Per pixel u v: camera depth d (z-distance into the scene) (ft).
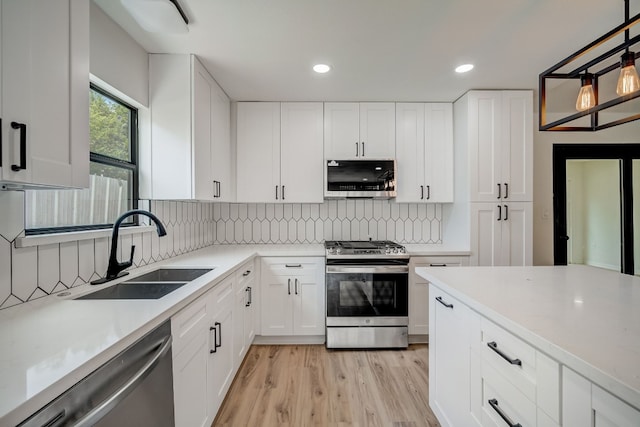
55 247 4.32
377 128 9.59
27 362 2.35
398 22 5.51
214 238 10.56
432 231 10.76
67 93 3.39
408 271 8.63
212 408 5.25
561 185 10.11
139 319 3.26
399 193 9.61
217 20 5.38
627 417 2.05
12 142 2.74
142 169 6.58
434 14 5.29
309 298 8.88
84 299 4.23
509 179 8.78
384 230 10.71
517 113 8.77
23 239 3.77
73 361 2.37
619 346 2.48
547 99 9.70
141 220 6.63
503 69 7.46
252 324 8.52
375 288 8.62
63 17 3.33
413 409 6.07
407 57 6.81
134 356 3.04
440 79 8.00
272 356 8.27
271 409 6.05
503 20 5.49
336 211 10.67
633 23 3.25
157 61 6.55
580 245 10.18
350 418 5.80
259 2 4.92
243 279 7.52
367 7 5.08
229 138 9.24
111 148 5.85
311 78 7.85
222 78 7.80
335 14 5.26
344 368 7.64
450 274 5.25
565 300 3.74
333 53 6.60
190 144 6.56
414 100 9.52
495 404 3.57
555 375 2.67
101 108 5.57
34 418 1.98
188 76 6.57
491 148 8.77
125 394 2.72
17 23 2.79
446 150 9.66
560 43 6.28
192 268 6.40
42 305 3.76
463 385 4.35
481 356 3.88
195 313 4.55
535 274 5.24
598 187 10.15
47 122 3.12
